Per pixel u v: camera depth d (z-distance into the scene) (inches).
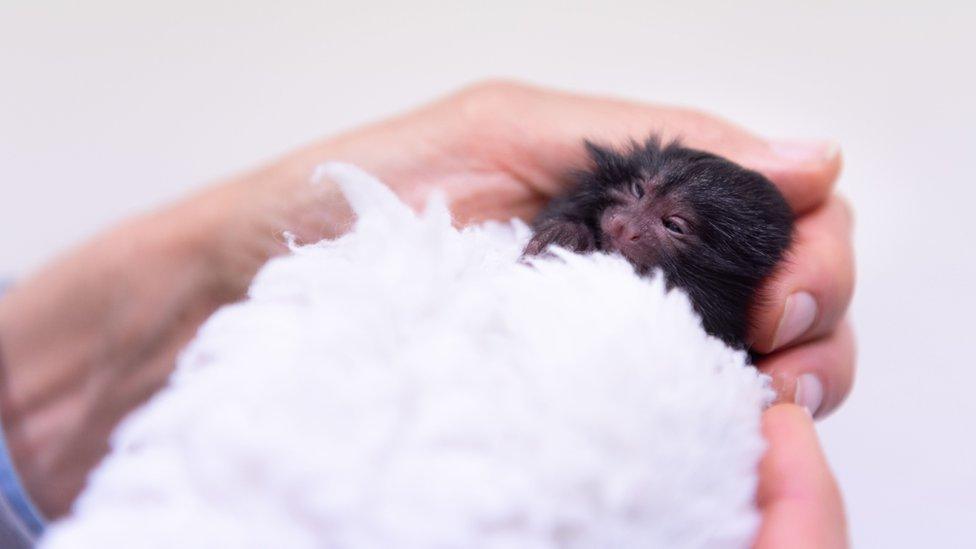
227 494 7.0
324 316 8.2
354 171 9.1
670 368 8.5
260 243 11.6
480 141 11.6
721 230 10.9
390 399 7.3
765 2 13.4
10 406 11.7
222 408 7.4
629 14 13.7
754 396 9.0
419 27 13.9
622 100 12.1
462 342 8.0
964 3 13.1
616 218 11.0
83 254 11.8
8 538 10.7
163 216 11.8
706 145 11.7
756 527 8.7
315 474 6.9
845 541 8.9
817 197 11.6
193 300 11.8
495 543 6.9
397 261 8.7
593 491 7.3
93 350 11.8
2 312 11.8
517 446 7.3
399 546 6.7
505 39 13.9
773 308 10.9
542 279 8.9
